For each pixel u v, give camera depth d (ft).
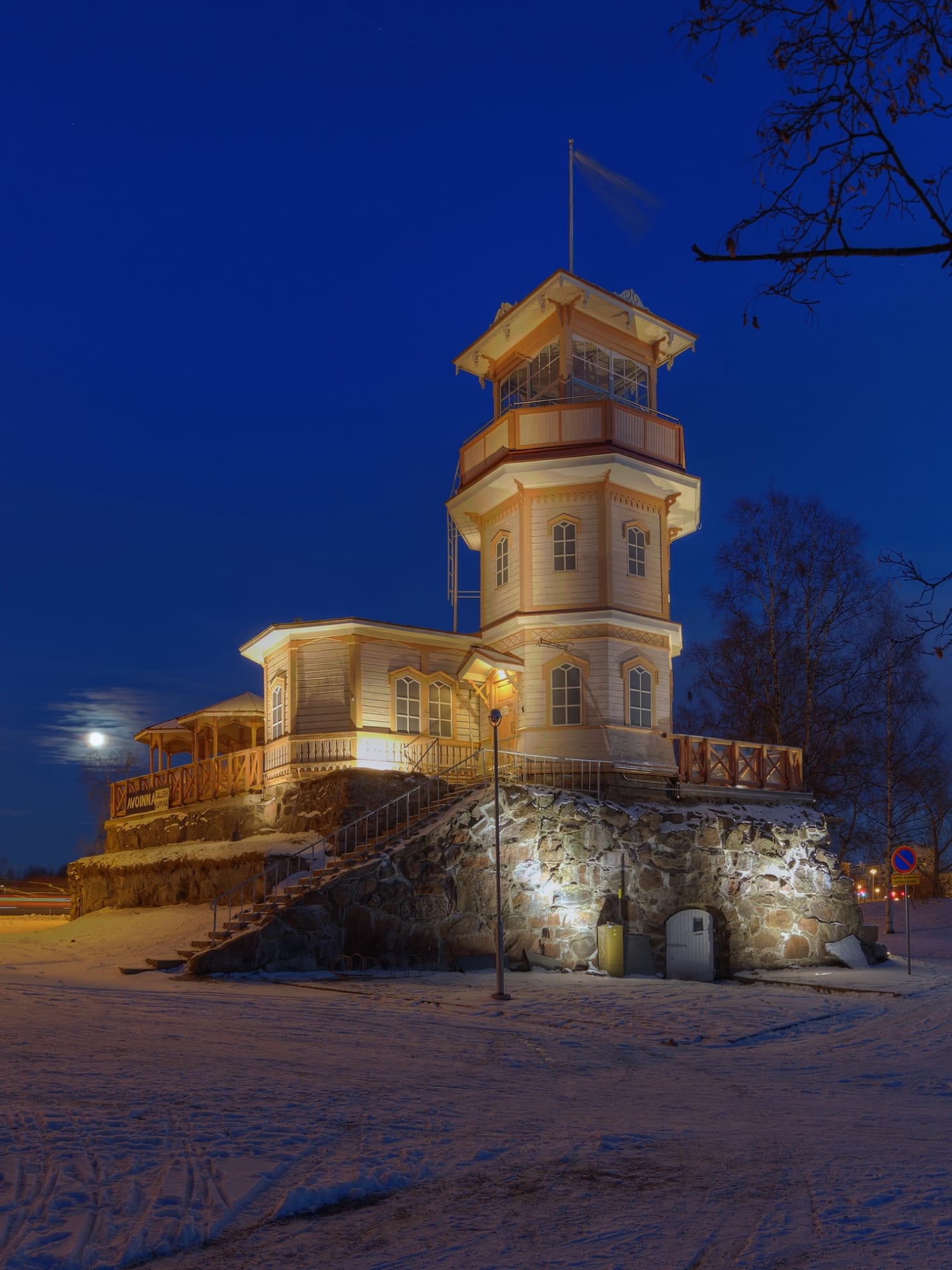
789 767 97.19
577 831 79.10
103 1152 22.94
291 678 91.45
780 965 84.69
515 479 95.20
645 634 94.63
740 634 124.57
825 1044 48.78
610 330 101.86
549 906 76.64
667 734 94.48
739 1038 49.44
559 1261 17.35
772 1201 20.68
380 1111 28.55
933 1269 16.42
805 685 120.26
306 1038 41.83
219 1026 43.70
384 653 92.38
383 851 72.33
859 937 89.30
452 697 96.17
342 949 68.08
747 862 85.51
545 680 92.12
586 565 93.30
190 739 116.57
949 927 126.31
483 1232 18.98
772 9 16.81
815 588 120.06
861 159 16.44
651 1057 43.11
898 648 115.24
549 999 58.95
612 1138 26.08
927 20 16.26
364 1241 18.52
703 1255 17.53
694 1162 23.91
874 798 120.98
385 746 90.07
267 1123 26.11
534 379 102.99
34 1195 20.17
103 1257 17.43
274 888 77.30
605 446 91.91
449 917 72.43
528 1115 29.25
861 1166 23.57
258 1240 18.56
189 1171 21.95
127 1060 34.19
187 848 92.17
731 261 17.02
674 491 97.96
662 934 80.02
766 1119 30.09
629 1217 19.75
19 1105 26.81
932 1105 33.58
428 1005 54.54
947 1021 54.75
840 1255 17.29
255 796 92.89
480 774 93.09
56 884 275.39
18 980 59.26
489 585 101.45
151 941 75.72
